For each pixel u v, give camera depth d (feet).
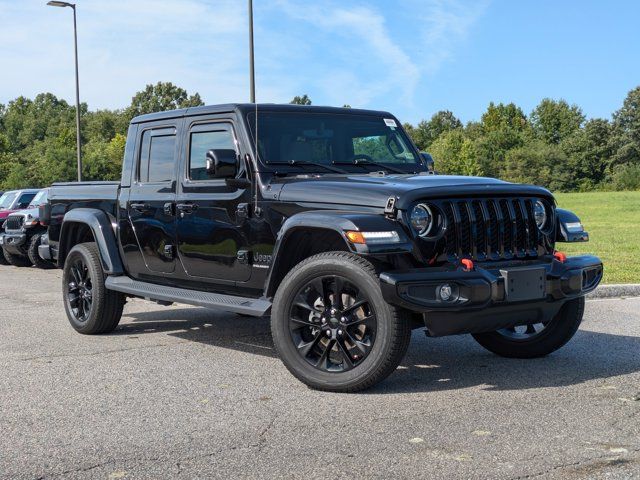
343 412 14.83
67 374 18.47
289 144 19.29
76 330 24.41
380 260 15.90
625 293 31.32
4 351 21.44
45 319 27.68
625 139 344.90
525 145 392.88
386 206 15.72
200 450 12.71
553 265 17.02
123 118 468.34
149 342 22.62
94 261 23.62
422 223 15.88
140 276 22.74
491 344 20.10
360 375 15.87
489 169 381.60
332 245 17.78
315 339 16.57
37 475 11.66
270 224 17.93
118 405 15.64
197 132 20.38
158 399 16.06
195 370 18.75
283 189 17.78
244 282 18.84
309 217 16.20
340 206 16.52
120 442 13.21
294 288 16.56
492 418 14.25
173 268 21.16
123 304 23.82
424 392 16.30
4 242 55.62
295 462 12.03
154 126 21.95
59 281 43.98
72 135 411.13
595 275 18.02
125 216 22.75
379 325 15.57
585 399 15.53
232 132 19.29
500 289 15.76
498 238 16.84
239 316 27.50
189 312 28.55
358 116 21.09
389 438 13.14
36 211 54.65
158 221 21.35
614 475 11.23
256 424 14.14
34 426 14.24
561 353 20.27
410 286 15.02
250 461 12.12
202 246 19.88
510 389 16.47
